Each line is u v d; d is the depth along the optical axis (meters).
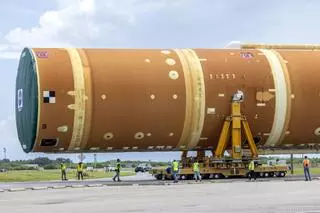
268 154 46.06
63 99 37.81
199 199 24.38
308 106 42.62
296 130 43.16
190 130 40.69
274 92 41.91
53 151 40.16
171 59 40.78
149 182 39.62
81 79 38.25
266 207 20.33
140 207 21.12
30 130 38.22
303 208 19.86
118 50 40.88
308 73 42.81
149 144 40.94
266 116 42.00
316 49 45.94
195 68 40.75
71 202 24.09
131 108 38.97
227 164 41.25
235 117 40.81
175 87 39.91
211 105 40.72
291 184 34.62
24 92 39.47
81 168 52.94
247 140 41.66
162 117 39.72
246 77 41.50
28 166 165.62
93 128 38.69
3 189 34.72
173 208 20.52
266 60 42.62
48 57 38.59
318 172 67.88
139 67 39.69
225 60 41.88
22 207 22.06
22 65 40.41
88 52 40.03
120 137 39.62
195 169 39.69
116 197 26.53
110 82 38.72
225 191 29.14
